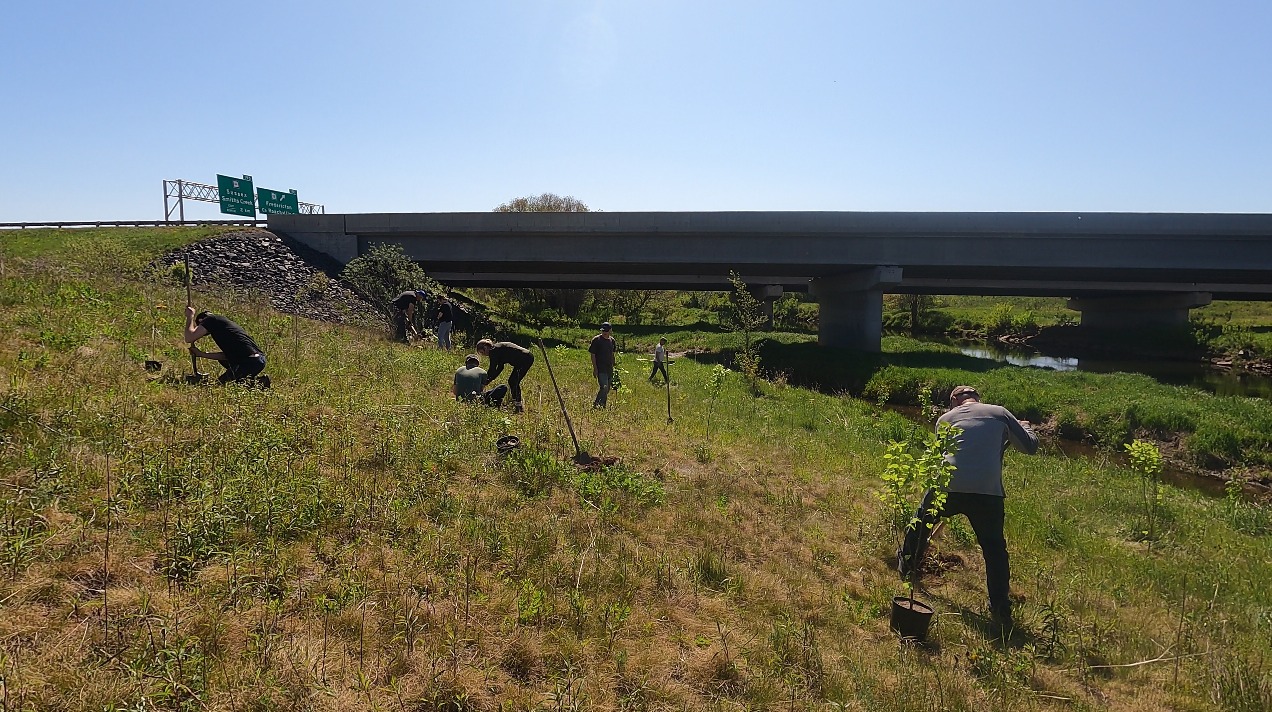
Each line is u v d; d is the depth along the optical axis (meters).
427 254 26.30
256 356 7.53
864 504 7.67
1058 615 5.20
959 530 6.82
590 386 13.54
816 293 34.19
